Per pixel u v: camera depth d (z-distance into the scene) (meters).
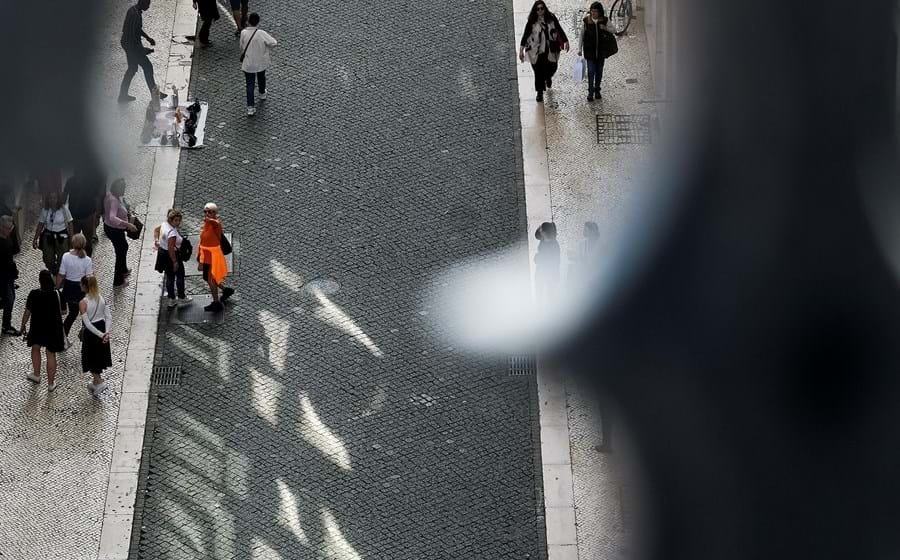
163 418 49.53
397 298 52.28
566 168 55.78
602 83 58.31
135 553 46.56
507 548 46.62
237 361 50.84
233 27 60.47
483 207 54.75
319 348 51.09
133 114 57.19
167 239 51.34
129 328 51.69
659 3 57.00
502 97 57.91
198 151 56.31
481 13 60.41
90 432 49.19
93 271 52.81
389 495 47.69
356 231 54.03
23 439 49.09
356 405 49.75
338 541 46.72
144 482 48.06
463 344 51.06
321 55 59.06
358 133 56.81
